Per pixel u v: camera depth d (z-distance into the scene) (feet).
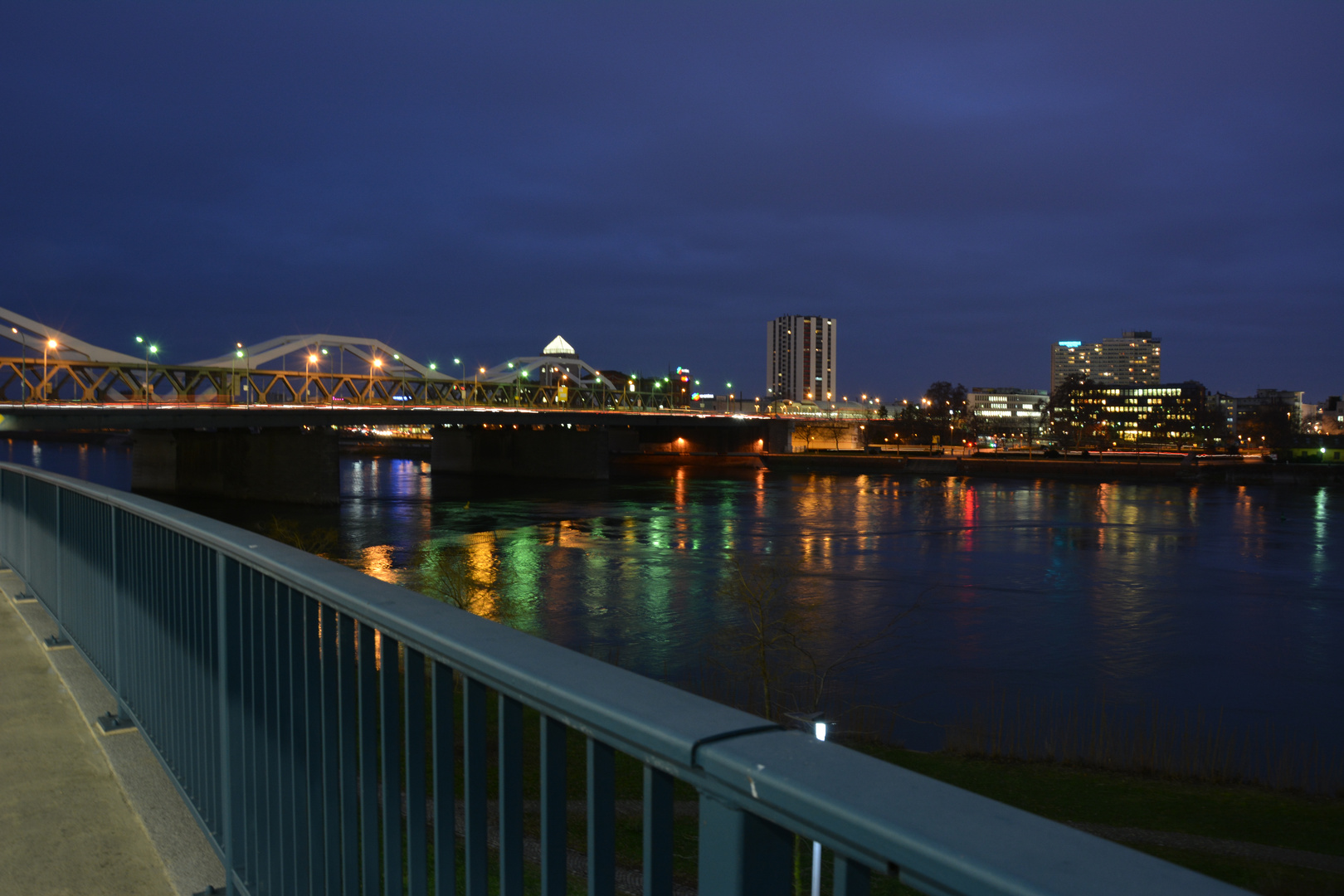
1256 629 127.85
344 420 303.27
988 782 62.34
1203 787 61.67
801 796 3.45
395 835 7.03
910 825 3.14
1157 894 2.68
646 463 554.05
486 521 251.19
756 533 227.61
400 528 232.12
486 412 361.10
